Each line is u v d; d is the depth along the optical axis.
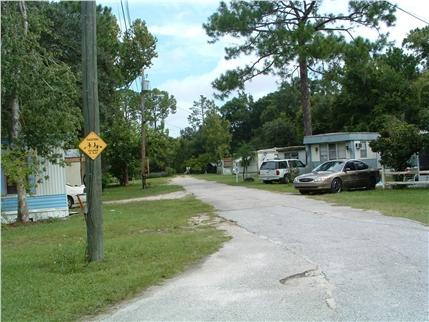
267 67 33.84
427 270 7.46
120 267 8.91
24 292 7.46
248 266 8.56
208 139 84.19
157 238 12.05
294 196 21.81
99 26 29.05
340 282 7.07
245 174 42.78
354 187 23.38
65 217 20.61
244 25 31.86
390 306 5.89
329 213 14.83
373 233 10.84
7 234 15.40
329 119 51.75
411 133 22.70
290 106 79.75
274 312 5.93
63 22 25.38
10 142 18.25
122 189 41.50
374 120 44.28
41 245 12.58
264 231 12.35
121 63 35.59
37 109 17.67
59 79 17.67
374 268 7.74
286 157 42.84
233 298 6.66
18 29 16.56
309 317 5.67
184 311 6.23
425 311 5.67
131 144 48.03
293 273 7.83
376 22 31.34
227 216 16.06
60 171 21.31
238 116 101.88
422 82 44.84
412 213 13.66
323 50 29.05
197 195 27.38
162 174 86.06
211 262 9.12
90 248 9.53
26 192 19.33
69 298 7.05
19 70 16.52
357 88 47.06
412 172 22.02
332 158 32.19
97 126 9.60
